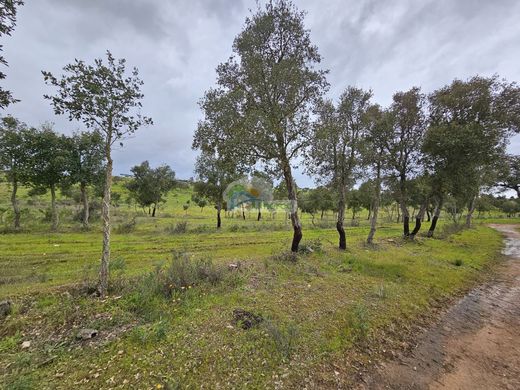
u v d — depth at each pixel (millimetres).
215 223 30000
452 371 4398
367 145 13461
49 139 18641
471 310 7141
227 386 3561
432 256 13094
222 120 9180
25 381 3264
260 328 4945
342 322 5578
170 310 5418
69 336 4418
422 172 18156
